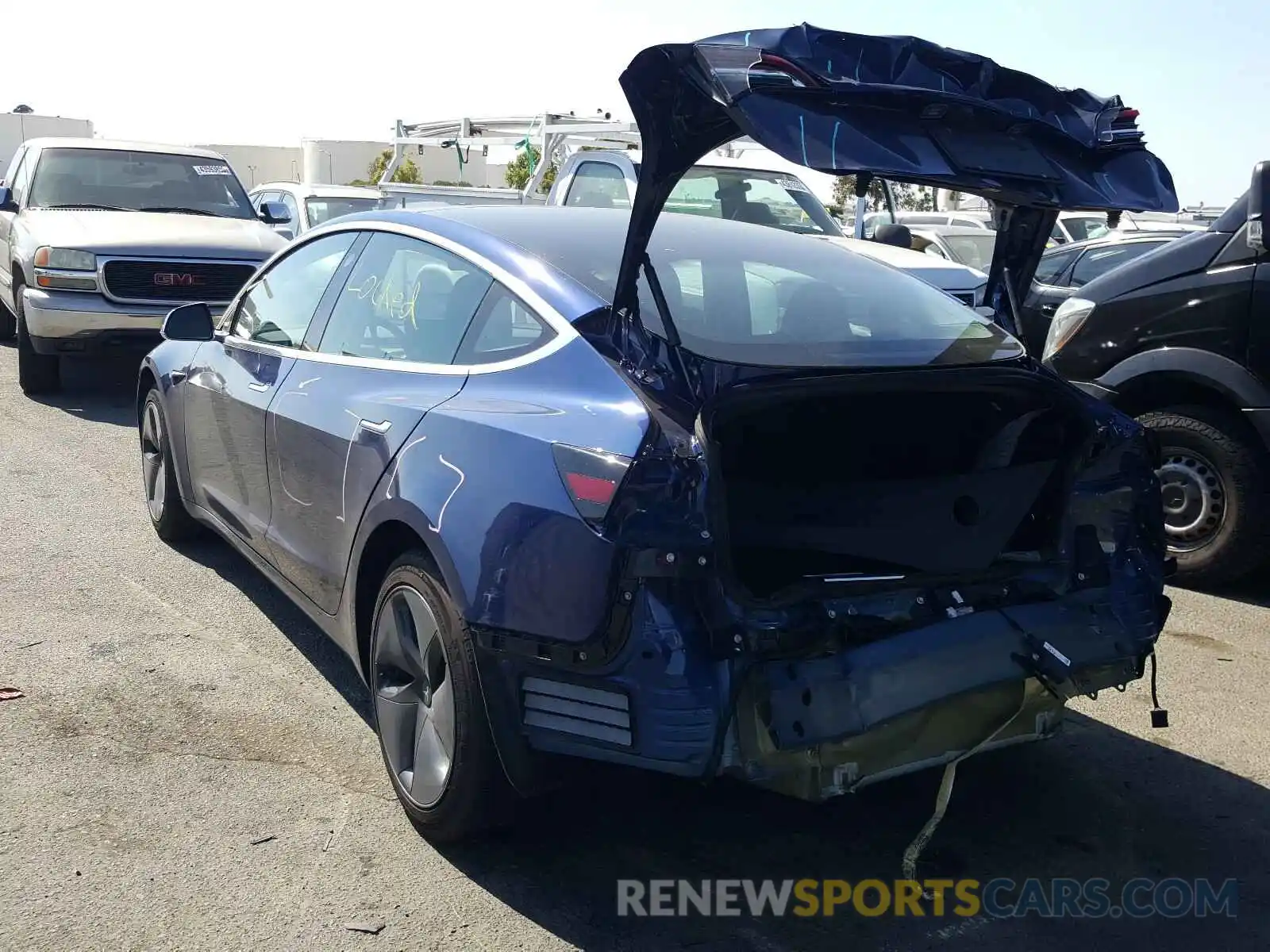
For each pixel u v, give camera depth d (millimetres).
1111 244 9555
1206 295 5770
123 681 4484
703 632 2783
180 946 2951
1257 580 6195
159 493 6113
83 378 11211
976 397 3559
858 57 3021
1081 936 3115
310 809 3619
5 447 8242
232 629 5047
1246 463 5707
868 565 3197
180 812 3576
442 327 3766
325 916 3098
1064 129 3291
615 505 2797
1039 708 3340
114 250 9461
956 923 3160
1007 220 3812
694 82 2842
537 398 3193
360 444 3688
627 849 3467
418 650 3430
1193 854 3516
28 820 3494
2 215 11172
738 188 9930
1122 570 3455
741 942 3055
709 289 3547
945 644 3035
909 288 4023
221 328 5352
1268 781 3957
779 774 2869
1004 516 3371
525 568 2943
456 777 3207
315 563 4059
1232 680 4824
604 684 2832
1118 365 6094
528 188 13211
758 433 3469
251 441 4633
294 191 14336
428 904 3164
